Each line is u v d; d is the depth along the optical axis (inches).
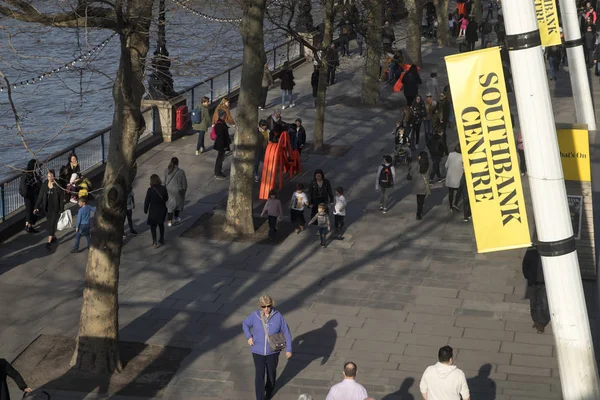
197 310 1150.3
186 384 967.6
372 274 1255.5
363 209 1519.4
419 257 1312.7
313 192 1408.7
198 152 1834.4
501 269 1263.5
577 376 697.6
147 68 1098.1
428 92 2190.0
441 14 3038.9
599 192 1553.9
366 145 1907.0
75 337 1079.0
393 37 2623.0
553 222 676.7
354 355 1025.5
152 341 1064.2
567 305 688.4
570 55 1568.7
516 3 645.9
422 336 1069.8
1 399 820.0
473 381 962.7
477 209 713.6
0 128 2011.6
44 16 877.8
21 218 1422.2
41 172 1424.7
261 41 1358.3
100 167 1672.0
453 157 1464.1
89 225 1339.8
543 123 661.3
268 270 1277.1
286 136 1616.6
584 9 2938.0
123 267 1284.4
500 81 691.4
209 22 1519.4
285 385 959.6
